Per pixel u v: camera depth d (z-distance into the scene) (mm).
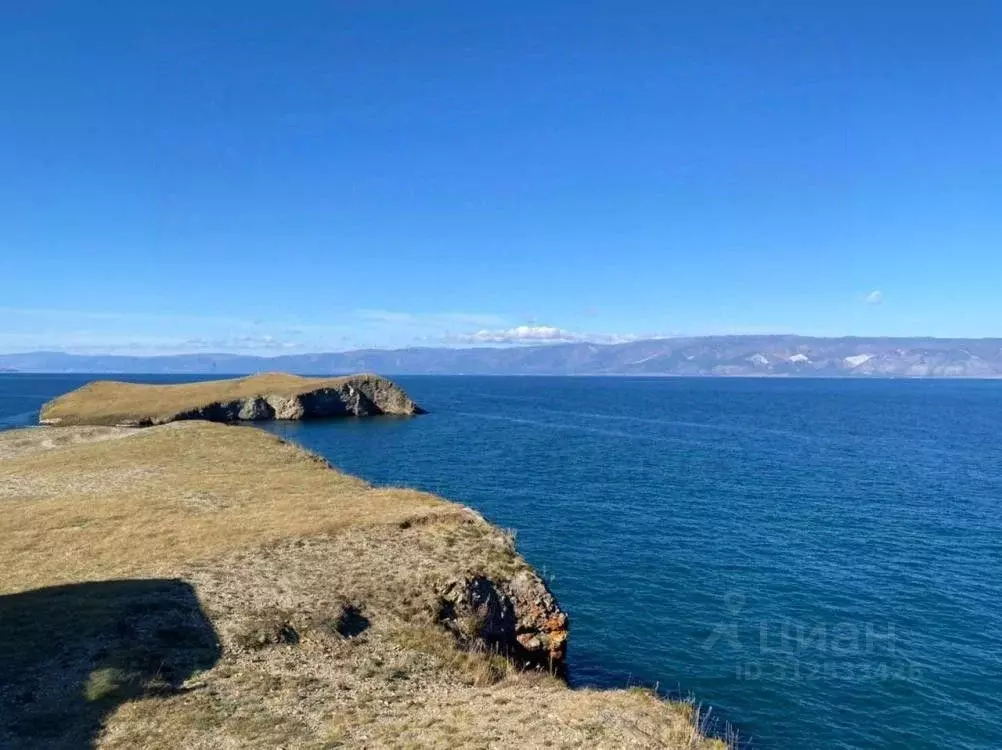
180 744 13727
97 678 15648
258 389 128500
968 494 57938
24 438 68188
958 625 28906
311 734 14406
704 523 46062
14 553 24422
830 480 64312
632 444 92125
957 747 20203
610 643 26688
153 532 26766
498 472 66562
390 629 20531
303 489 36250
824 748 20000
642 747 14062
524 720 15062
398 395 139750
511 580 24859
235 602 20250
